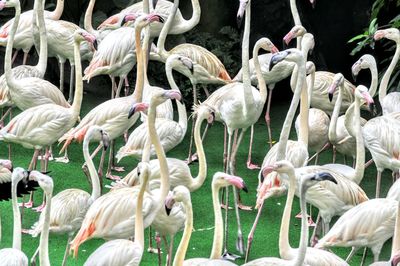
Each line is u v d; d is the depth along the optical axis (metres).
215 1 20.06
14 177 11.09
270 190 12.87
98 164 16.53
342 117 15.31
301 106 13.78
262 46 14.74
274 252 13.69
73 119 14.59
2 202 14.84
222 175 11.33
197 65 16.66
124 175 16.14
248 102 14.25
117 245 10.91
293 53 12.76
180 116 15.14
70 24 17.59
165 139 14.73
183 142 17.69
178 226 12.26
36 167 16.14
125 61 16.64
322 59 20.67
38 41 17.31
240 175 16.31
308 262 11.01
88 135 13.06
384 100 15.90
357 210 12.00
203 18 20.08
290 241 14.04
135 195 11.94
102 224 11.69
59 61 18.53
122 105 14.80
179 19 18.02
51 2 20.45
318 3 20.91
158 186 13.13
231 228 14.44
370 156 17.19
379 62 20.83
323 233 13.45
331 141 14.95
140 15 15.02
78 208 12.46
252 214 14.96
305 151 13.63
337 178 12.77
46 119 14.34
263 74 16.70
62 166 16.28
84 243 13.62
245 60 14.25
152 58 17.77
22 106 15.55
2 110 18.52
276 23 20.08
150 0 18.00
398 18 17.27
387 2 19.98
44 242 11.07
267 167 11.50
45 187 10.97
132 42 16.67
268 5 19.95
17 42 17.55
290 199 11.51
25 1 20.11
